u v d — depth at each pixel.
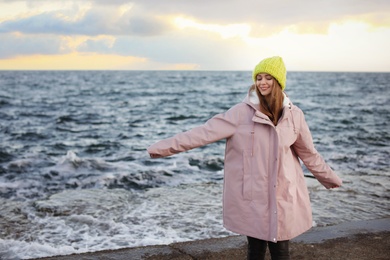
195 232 4.43
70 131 16.48
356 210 5.22
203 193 6.22
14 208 5.40
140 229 4.54
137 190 6.59
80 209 5.30
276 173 2.33
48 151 11.73
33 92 45.88
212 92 51.09
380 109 26.31
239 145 2.41
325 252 3.38
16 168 8.80
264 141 2.37
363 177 7.25
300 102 33.06
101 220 4.84
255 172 2.37
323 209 5.23
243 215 2.39
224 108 28.62
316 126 17.50
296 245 3.53
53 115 22.48
